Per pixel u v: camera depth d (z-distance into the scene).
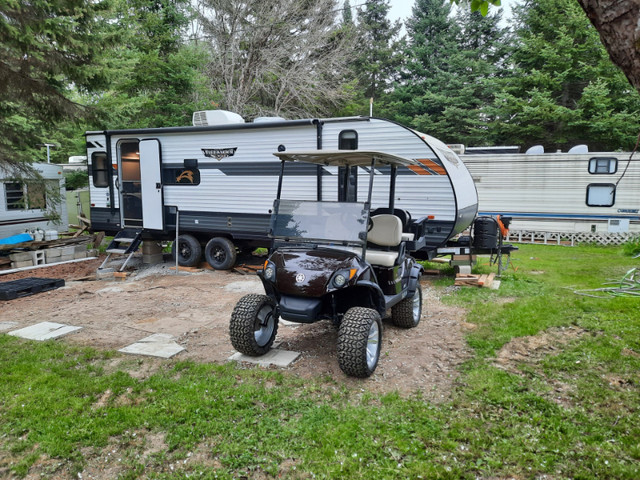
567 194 13.18
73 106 8.88
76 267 10.12
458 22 28.81
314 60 19.83
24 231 12.45
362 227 4.46
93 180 10.50
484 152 15.10
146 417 3.49
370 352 4.24
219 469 2.92
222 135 9.23
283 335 5.39
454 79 24.34
